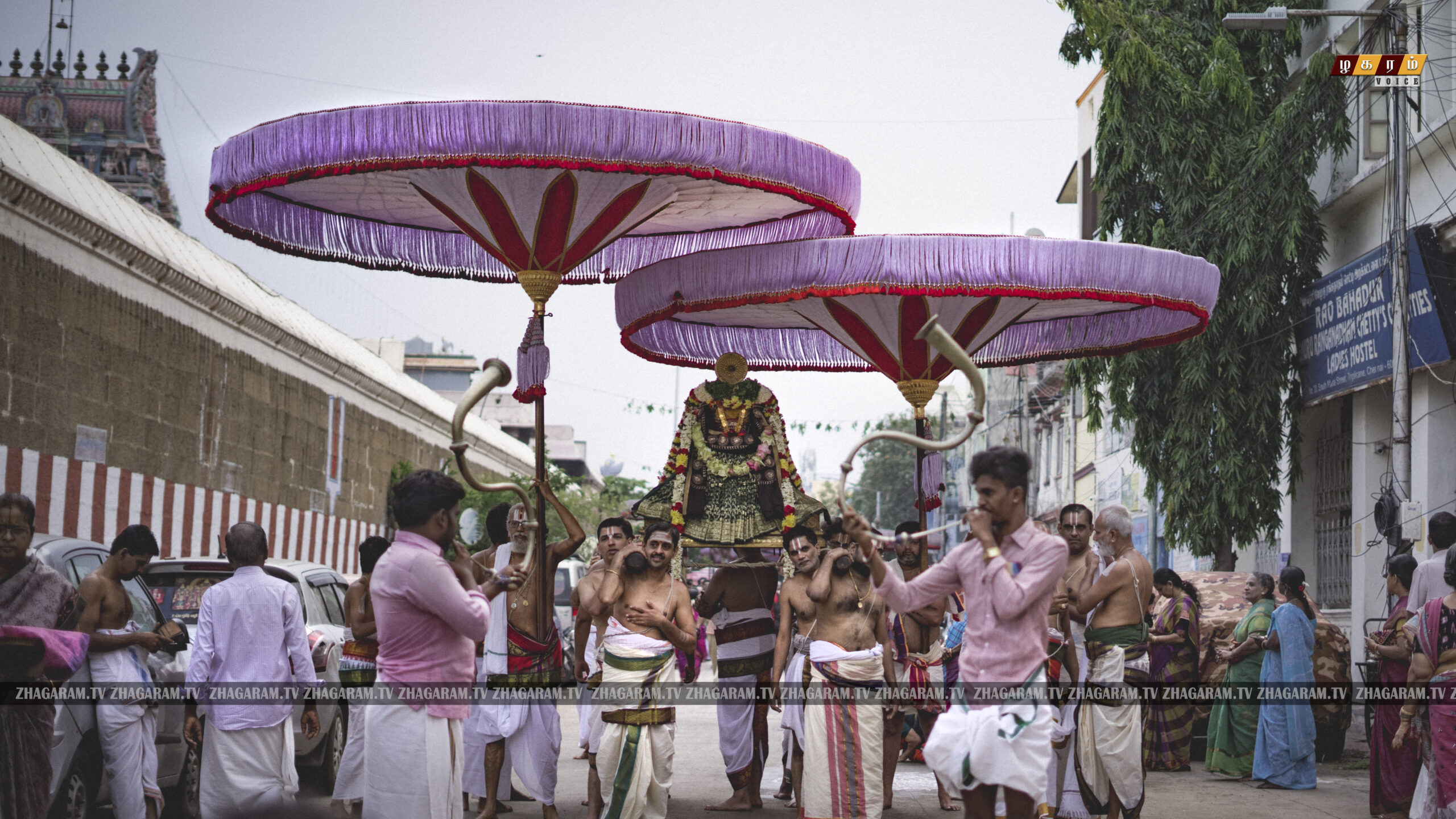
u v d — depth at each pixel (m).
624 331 9.52
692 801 9.25
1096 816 7.76
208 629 6.90
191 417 16.23
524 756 8.02
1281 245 13.68
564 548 8.16
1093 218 22.89
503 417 55.28
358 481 24.00
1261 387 13.86
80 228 13.14
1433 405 12.53
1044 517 33.41
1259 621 10.23
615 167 7.37
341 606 10.27
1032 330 10.27
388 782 5.33
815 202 8.32
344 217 9.38
